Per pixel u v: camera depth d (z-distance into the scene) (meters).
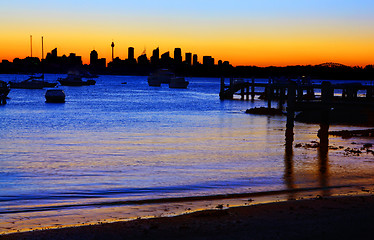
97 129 48.06
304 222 12.52
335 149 30.36
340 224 12.27
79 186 19.91
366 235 11.30
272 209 14.04
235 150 31.28
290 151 29.92
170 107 88.00
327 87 29.78
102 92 167.25
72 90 180.12
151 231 12.04
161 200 17.11
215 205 16.09
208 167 24.66
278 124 51.78
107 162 26.62
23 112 76.44
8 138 39.69
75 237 11.77
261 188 19.03
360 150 29.97
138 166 25.17
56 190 19.12
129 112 75.50
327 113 30.52
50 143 36.06
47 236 11.88
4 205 16.58
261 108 73.56
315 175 21.81
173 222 12.83
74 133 44.00
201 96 140.12
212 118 61.28
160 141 37.06
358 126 46.62
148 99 121.06
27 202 17.08
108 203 16.78
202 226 12.34
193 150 31.59
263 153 29.53
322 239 11.02
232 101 108.12
